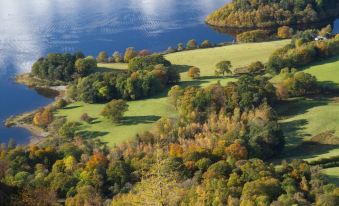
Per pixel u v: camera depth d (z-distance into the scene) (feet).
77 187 372.99
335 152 426.92
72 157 417.69
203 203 304.09
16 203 229.86
